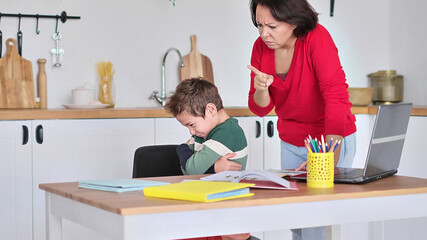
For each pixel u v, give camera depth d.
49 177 3.01
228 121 2.09
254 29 4.01
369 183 1.62
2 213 2.93
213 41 3.91
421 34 3.95
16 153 2.94
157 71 3.79
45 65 3.54
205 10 3.88
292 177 1.69
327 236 2.00
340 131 1.93
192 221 1.29
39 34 3.53
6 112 2.91
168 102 2.08
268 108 2.23
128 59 3.72
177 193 1.34
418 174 3.25
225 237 1.91
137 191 1.49
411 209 1.53
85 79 3.62
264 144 3.46
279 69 2.15
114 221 1.27
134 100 3.74
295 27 1.97
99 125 3.11
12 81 3.45
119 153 3.16
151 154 2.18
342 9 4.19
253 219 1.35
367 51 4.25
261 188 1.52
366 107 3.61
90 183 1.57
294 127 2.25
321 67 1.97
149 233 1.25
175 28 3.82
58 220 1.63
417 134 3.25
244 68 3.99
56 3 3.56
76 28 3.60
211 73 3.89
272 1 1.86
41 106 3.48
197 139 2.19
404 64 4.11
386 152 1.70
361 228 3.55
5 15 3.45
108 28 3.67
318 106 2.13
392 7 4.23
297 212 1.40
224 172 1.73
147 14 3.75
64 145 3.04
